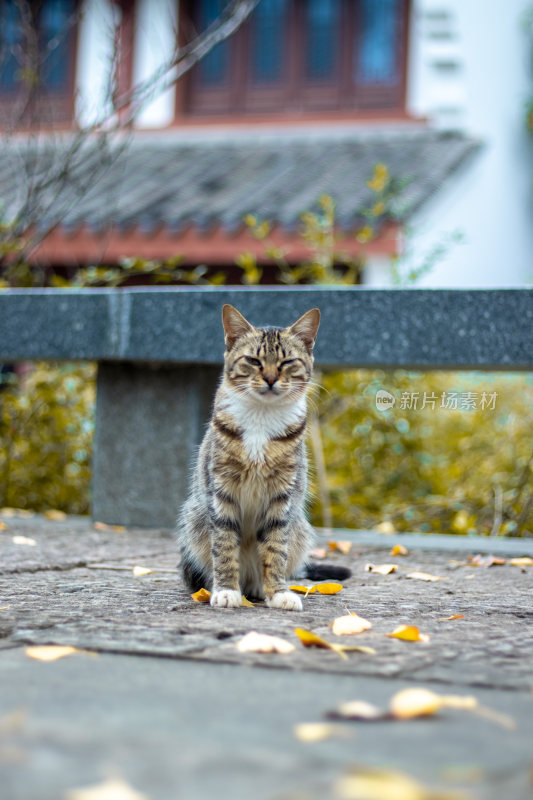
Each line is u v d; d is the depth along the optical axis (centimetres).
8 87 1069
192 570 307
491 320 425
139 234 830
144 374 486
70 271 854
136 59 1083
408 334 434
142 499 486
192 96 1153
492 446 563
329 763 136
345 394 548
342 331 440
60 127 1030
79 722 153
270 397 300
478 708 165
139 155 1080
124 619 243
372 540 462
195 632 227
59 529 471
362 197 838
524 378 587
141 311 463
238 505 300
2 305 482
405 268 782
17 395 581
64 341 474
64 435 556
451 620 253
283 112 1127
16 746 141
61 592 287
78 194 617
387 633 231
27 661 195
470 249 1020
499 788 128
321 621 250
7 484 566
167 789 125
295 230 801
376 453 557
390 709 163
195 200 902
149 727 151
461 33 1063
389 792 123
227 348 330
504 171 1052
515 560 390
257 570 313
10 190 919
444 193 934
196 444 482
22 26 674
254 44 1138
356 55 1107
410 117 1066
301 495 325
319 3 1122
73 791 123
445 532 556
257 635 211
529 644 220
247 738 147
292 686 179
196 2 1111
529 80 1062
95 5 1041
